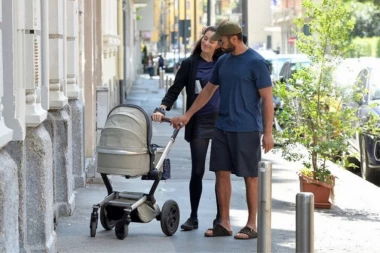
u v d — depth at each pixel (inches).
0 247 460.8
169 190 1010.7
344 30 879.1
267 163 465.4
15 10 551.5
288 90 915.4
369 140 1146.0
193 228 761.0
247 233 723.4
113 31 2031.3
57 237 718.5
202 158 745.0
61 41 782.5
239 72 702.5
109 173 703.7
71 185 842.2
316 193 886.4
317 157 892.0
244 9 1758.1
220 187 725.9
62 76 799.1
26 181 611.8
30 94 611.8
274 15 5511.8
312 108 878.4
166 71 6112.2
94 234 721.6
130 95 3336.6
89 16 1184.2
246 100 705.0
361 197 967.0
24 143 562.6
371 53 3385.8
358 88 903.1
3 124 525.0
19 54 565.0
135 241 708.0
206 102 725.9
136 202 710.5
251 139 706.2
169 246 691.4
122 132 694.5
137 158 697.0
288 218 836.6
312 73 882.8
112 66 2065.7
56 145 803.4
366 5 3459.6
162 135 1749.5
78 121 961.5
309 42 885.8
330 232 775.1
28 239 613.9
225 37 702.5
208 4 2778.1
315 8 882.1
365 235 763.4
